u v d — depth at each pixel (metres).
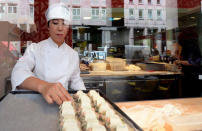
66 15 1.22
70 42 3.47
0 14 2.95
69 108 0.68
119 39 3.94
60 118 0.64
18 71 1.10
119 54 3.96
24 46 3.04
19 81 1.01
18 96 0.91
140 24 3.97
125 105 0.97
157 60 3.94
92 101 0.87
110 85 2.50
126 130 0.51
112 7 3.75
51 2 3.07
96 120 0.61
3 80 2.47
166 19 4.01
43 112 0.71
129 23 3.91
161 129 0.70
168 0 3.90
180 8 3.81
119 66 3.09
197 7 3.56
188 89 2.74
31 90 0.99
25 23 3.02
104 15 3.75
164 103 1.01
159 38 4.11
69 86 1.51
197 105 0.97
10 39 2.78
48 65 1.34
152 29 4.12
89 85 2.44
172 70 3.05
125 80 2.54
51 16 1.19
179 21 3.90
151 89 2.62
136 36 4.01
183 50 3.81
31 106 0.78
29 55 1.32
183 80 2.73
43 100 0.86
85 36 3.74
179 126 0.68
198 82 2.77
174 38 3.98
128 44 3.99
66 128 0.53
